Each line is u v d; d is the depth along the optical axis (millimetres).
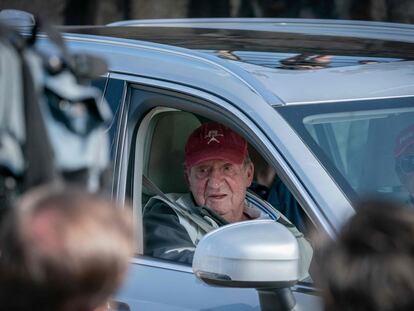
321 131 8125
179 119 9664
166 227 9203
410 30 11555
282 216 10016
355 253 4902
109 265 4680
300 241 9594
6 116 5766
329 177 7879
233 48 9422
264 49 9461
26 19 10125
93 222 4684
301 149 7977
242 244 7074
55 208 4695
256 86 8336
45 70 5965
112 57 9266
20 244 4621
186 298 8211
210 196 9727
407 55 9539
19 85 5789
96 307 4777
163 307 8266
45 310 4645
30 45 6199
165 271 8523
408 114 8492
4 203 5695
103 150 6117
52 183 5559
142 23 12664
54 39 6102
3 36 5887
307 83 8484
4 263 4648
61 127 5914
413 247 4855
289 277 7113
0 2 25312
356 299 4852
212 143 9680
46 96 5930
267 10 24656
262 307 7543
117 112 9008
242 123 8188
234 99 8312
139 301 8391
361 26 11867
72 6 26047
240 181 9781
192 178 9766
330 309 5012
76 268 4613
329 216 7645
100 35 10023
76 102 5969
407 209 5086
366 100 8484
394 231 4902
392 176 8195
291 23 12258
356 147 8203
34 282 4598
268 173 10531
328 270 4980
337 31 11336
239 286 7109
